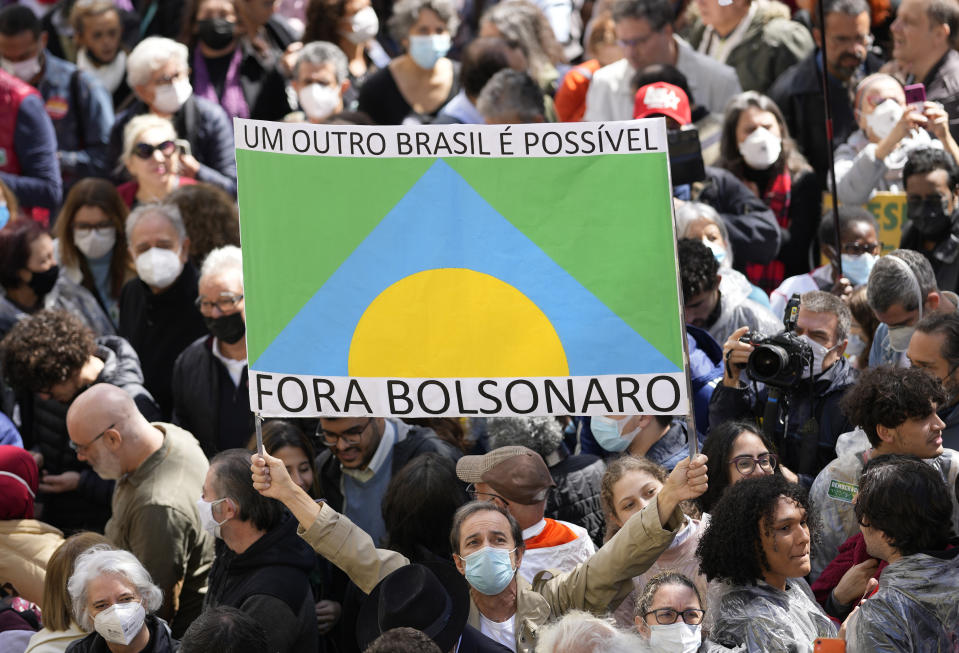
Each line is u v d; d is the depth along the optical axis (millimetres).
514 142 11375
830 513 13414
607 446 15508
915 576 10680
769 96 22844
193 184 20672
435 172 11398
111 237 20734
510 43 24578
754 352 13734
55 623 12688
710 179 20547
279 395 11289
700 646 10828
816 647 10594
